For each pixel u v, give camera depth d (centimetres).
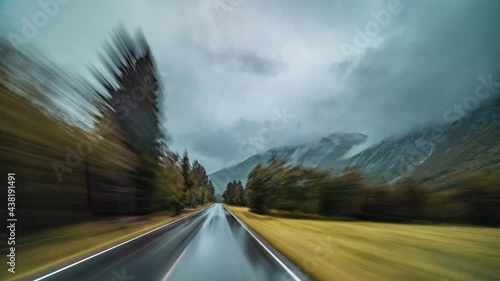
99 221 2477
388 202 5981
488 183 5269
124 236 1862
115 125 3166
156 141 4466
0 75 1400
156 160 4466
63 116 2075
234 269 920
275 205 6988
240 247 1403
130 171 3541
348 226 3872
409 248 1717
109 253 1191
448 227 4306
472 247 1850
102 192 2730
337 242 1858
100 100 2805
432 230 3553
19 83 1560
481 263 1250
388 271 1002
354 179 6394
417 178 6116
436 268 1112
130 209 3519
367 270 1001
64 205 1998
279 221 4325
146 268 912
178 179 6034
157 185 4506
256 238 1811
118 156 3127
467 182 5478
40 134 1698
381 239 2211
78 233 1772
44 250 1188
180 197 6162
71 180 2109
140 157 3912
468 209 5350
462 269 1117
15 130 1468
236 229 2420
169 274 840
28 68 1634
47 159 1778
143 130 3981
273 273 880
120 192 3216
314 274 883
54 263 977
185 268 920
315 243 1739
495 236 2769
